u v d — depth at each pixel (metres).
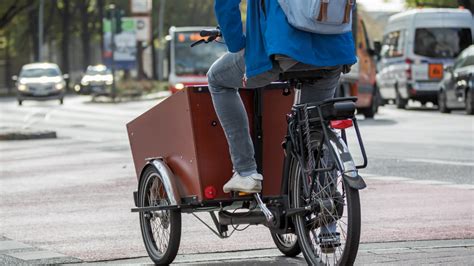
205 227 16.02
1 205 19.27
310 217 11.27
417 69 59.84
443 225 15.61
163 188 12.68
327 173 10.84
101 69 111.31
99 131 45.28
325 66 10.79
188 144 12.09
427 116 52.41
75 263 13.12
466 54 52.91
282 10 10.55
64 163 28.17
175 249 12.54
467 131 38.81
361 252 13.13
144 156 13.14
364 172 23.56
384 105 68.62
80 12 138.88
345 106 10.55
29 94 84.00
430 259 12.55
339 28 10.65
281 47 10.48
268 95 12.05
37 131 40.41
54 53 185.00
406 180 21.81
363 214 16.97
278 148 12.12
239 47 10.92
